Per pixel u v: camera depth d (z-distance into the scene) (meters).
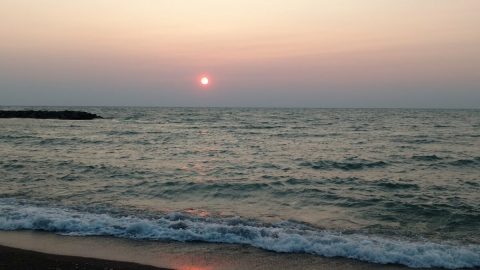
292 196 13.63
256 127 53.25
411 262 7.86
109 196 13.29
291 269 7.44
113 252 8.16
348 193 14.02
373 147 28.92
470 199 13.09
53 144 29.98
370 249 8.32
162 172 18.05
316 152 25.89
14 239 8.88
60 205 11.83
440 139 35.53
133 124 60.50
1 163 19.95
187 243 8.75
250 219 10.70
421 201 12.82
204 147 28.80
